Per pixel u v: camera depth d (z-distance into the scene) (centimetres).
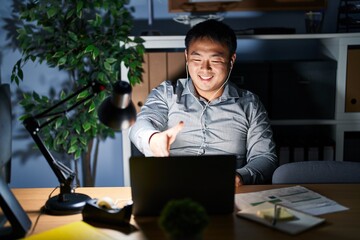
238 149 217
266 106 261
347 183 179
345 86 259
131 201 157
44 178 308
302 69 258
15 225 132
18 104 296
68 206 150
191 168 140
